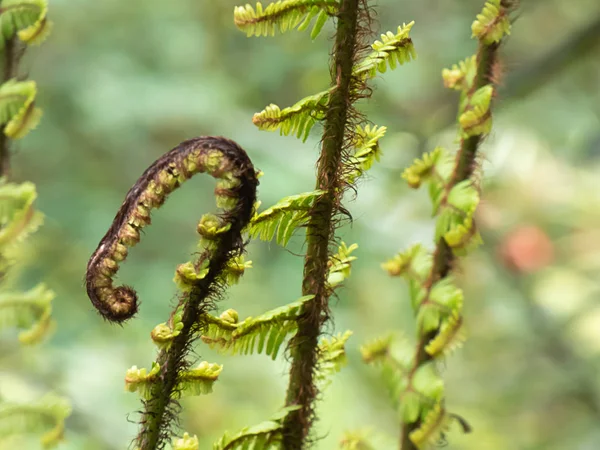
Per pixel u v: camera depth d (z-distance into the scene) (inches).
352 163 30.8
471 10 86.0
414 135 75.2
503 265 81.1
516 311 84.0
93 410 61.4
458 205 33.0
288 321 30.4
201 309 29.7
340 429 72.4
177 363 29.6
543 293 84.0
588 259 86.8
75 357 66.1
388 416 76.7
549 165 88.4
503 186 81.6
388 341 34.5
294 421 30.5
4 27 31.4
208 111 85.2
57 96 88.1
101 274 29.4
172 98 85.4
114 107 86.0
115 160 90.8
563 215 88.3
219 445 30.1
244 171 29.1
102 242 29.4
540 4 94.4
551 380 82.5
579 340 83.1
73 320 71.9
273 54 84.4
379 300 89.0
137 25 90.3
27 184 30.8
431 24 87.0
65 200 85.7
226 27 89.0
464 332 33.2
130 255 85.0
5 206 30.8
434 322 33.4
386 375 34.3
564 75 82.6
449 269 33.5
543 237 80.4
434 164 33.4
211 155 29.0
